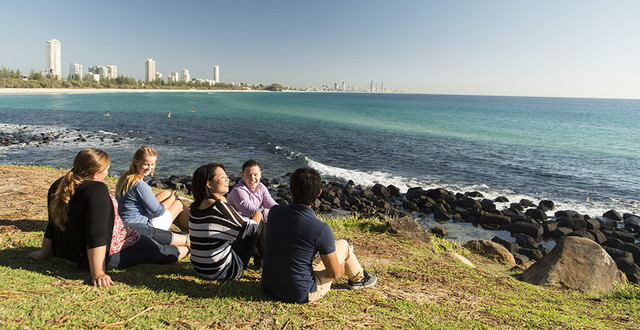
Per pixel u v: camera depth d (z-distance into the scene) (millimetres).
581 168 23266
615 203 16594
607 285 5812
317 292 3600
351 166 23266
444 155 27094
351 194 17016
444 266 5809
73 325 2760
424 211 15414
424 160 25281
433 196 16672
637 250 11227
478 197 17188
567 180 20375
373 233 7324
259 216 4422
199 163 22656
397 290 4473
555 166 23781
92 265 3479
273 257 3449
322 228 3291
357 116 65812
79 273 3740
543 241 12867
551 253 6398
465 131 43000
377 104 131125
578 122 64438
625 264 8359
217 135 35031
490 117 71812
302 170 3297
